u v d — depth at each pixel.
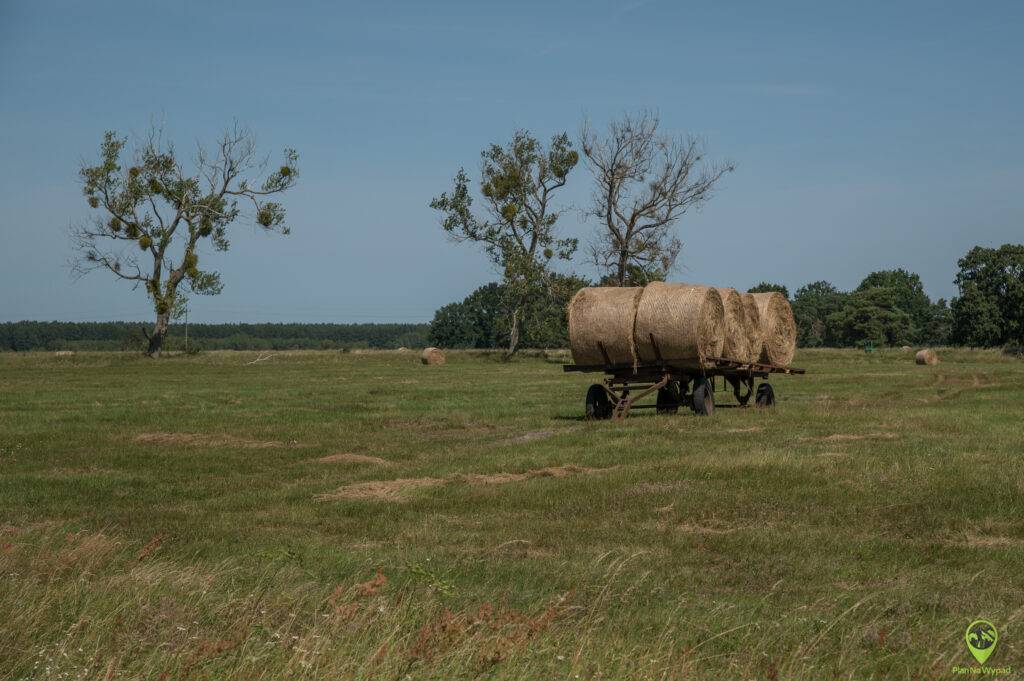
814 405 29.91
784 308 31.11
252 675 5.94
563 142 81.44
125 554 10.09
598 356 26.09
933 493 13.68
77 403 32.75
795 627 7.92
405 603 7.47
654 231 74.94
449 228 82.12
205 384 44.66
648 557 10.78
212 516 13.49
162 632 6.78
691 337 25.09
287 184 79.25
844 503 13.35
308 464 18.42
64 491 15.48
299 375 53.94
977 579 9.73
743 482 14.90
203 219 78.56
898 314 158.62
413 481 16.03
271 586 8.81
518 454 18.75
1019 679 6.69
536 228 81.88
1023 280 123.50
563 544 11.49
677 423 23.77
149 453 19.97
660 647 6.57
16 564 9.30
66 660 6.20
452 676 5.93
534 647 6.50
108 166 76.06
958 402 30.67
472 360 79.56
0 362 67.88
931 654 7.11
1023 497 13.27
